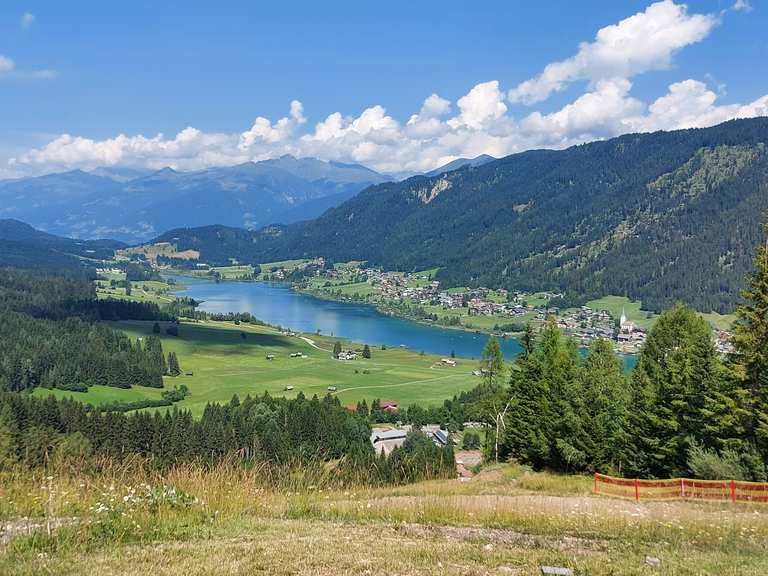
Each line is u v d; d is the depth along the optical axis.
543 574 8.70
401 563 8.84
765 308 29.48
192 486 13.27
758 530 13.46
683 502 20.09
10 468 12.32
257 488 14.52
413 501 14.98
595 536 12.12
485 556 9.58
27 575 7.51
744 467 25.77
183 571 7.96
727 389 30.73
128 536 9.91
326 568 8.45
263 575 8.03
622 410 38.50
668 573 9.09
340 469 19.23
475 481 27.55
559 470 39.50
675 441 31.56
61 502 11.12
